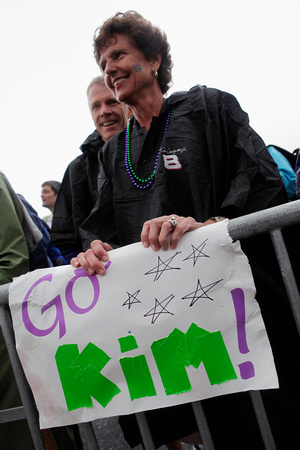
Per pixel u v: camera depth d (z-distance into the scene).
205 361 0.87
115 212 1.24
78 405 0.93
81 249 1.58
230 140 1.14
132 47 1.20
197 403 0.88
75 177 1.58
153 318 0.89
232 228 0.89
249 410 1.04
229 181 1.13
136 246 0.94
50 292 0.97
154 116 1.21
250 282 0.87
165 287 0.90
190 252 0.89
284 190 1.07
